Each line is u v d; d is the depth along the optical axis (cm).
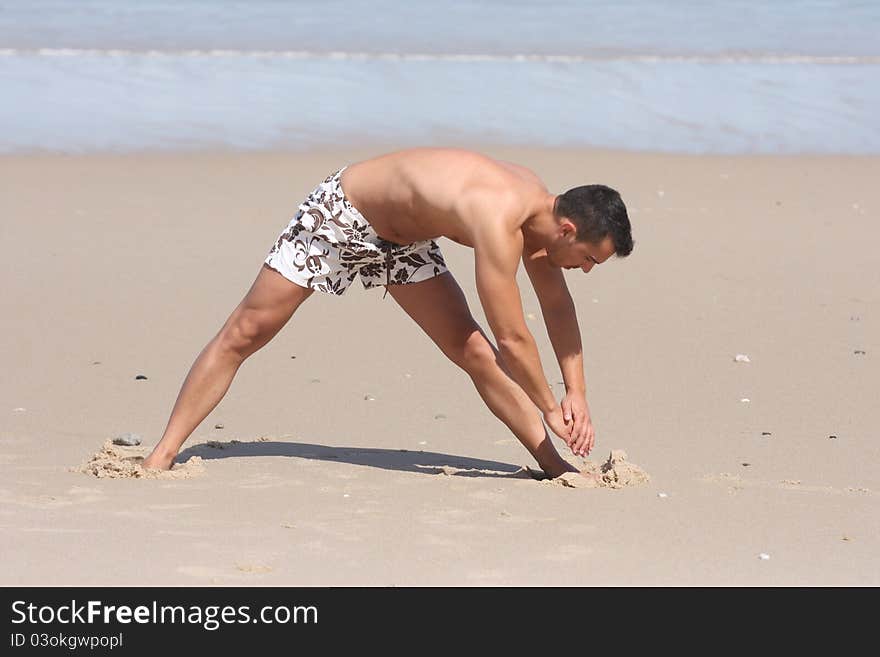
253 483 1903
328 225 1884
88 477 1911
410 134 5153
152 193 4166
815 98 6156
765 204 4222
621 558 1598
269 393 2481
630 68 6688
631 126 5444
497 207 1745
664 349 2809
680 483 1945
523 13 8131
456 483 1927
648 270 3450
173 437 1969
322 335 2875
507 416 1984
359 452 2120
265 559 1549
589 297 3212
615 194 1786
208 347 1975
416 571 1526
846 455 2125
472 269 3466
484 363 1964
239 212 3984
